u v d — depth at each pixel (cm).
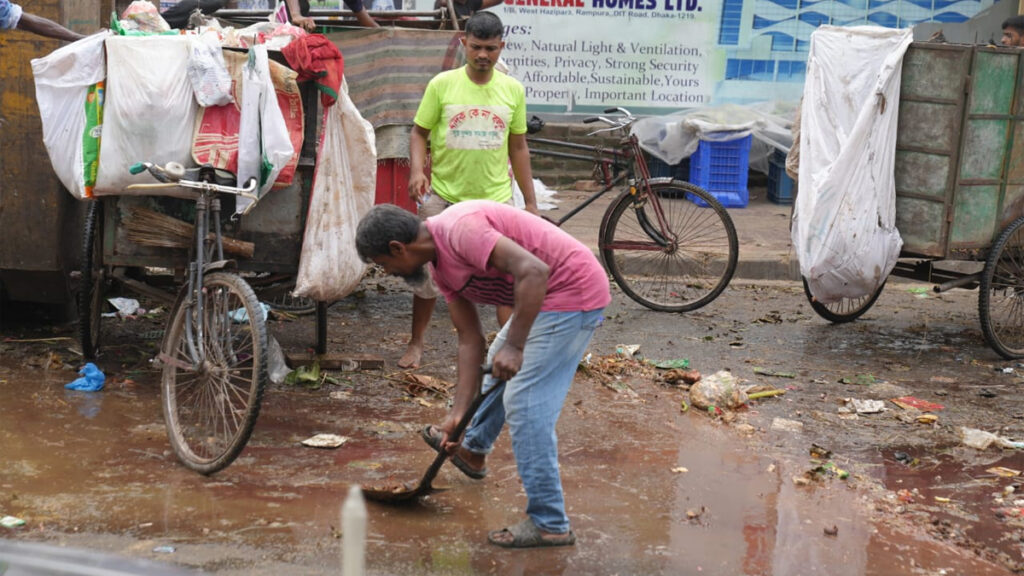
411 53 581
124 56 477
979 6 1077
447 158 522
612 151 736
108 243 512
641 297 729
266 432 467
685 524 392
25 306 632
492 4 807
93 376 515
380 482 411
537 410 352
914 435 503
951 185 613
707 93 1082
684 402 532
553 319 348
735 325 696
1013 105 620
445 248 338
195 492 399
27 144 559
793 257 827
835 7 1071
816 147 623
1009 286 639
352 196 514
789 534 387
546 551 363
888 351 649
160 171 445
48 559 332
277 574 334
